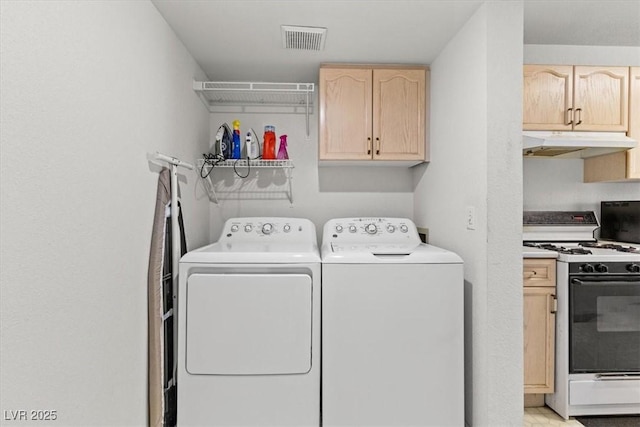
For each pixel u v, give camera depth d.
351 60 2.21
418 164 2.50
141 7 1.42
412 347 1.62
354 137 2.26
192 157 2.11
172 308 1.69
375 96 2.26
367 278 1.62
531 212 2.55
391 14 1.66
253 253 1.66
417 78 2.28
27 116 0.81
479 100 1.58
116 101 1.21
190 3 1.54
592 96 2.25
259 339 1.60
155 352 1.46
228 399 1.59
